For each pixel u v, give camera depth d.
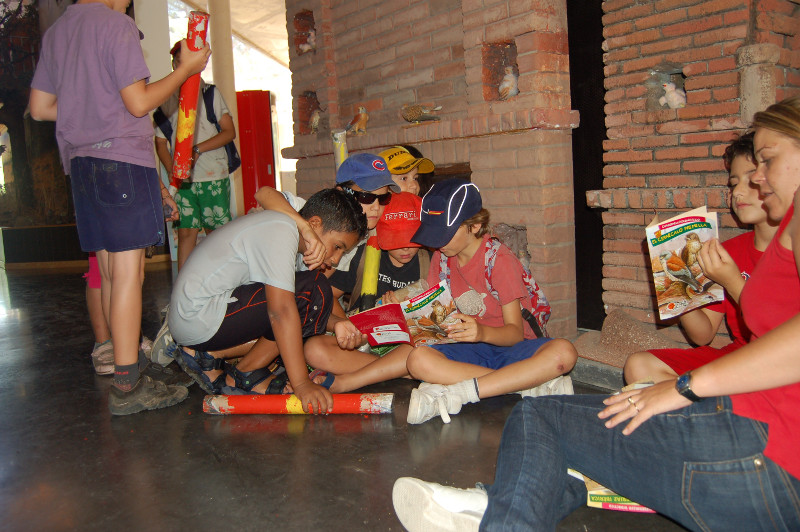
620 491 1.57
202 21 2.62
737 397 1.37
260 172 9.40
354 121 4.59
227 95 8.24
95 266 3.27
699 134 2.75
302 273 2.72
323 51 4.90
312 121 5.25
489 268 2.64
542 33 3.21
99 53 2.49
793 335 1.23
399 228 2.89
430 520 1.59
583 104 3.34
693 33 2.75
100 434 2.50
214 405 2.65
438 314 2.62
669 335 2.99
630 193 2.99
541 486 1.47
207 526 1.79
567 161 3.33
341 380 2.82
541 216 3.27
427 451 2.24
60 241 8.59
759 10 2.58
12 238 8.50
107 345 3.34
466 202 2.57
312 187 5.33
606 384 2.85
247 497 1.95
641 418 1.44
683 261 2.07
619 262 3.16
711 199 2.69
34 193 8.66
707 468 1.37
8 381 3.27
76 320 4.79
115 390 2.71
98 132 2.54
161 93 2.57
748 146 2.02
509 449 1.57
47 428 2.59
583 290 3.47
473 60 3.54
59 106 2.58
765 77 2.54
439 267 2.87
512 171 3.39
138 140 2.60
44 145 8.59
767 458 1.30
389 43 4.35
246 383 2.78
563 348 2.48
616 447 1.53
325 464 2.15
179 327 2.62
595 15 3.23
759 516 1.32
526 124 3.19
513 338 2.57
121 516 1.87
